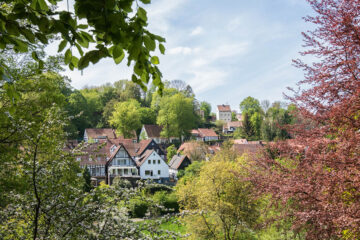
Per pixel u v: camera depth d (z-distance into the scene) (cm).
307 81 732
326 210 566
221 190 1572
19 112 739
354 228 501
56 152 634
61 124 708
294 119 775
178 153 5606
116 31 162
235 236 1590
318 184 594
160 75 199
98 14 157
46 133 611
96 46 173
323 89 669
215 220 1542
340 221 509
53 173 557
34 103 790
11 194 538
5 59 808
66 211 534
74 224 516
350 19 625
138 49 174
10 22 178
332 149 630
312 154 632
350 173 554
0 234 493
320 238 580
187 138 7312
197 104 9200
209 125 9506
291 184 633
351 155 570
